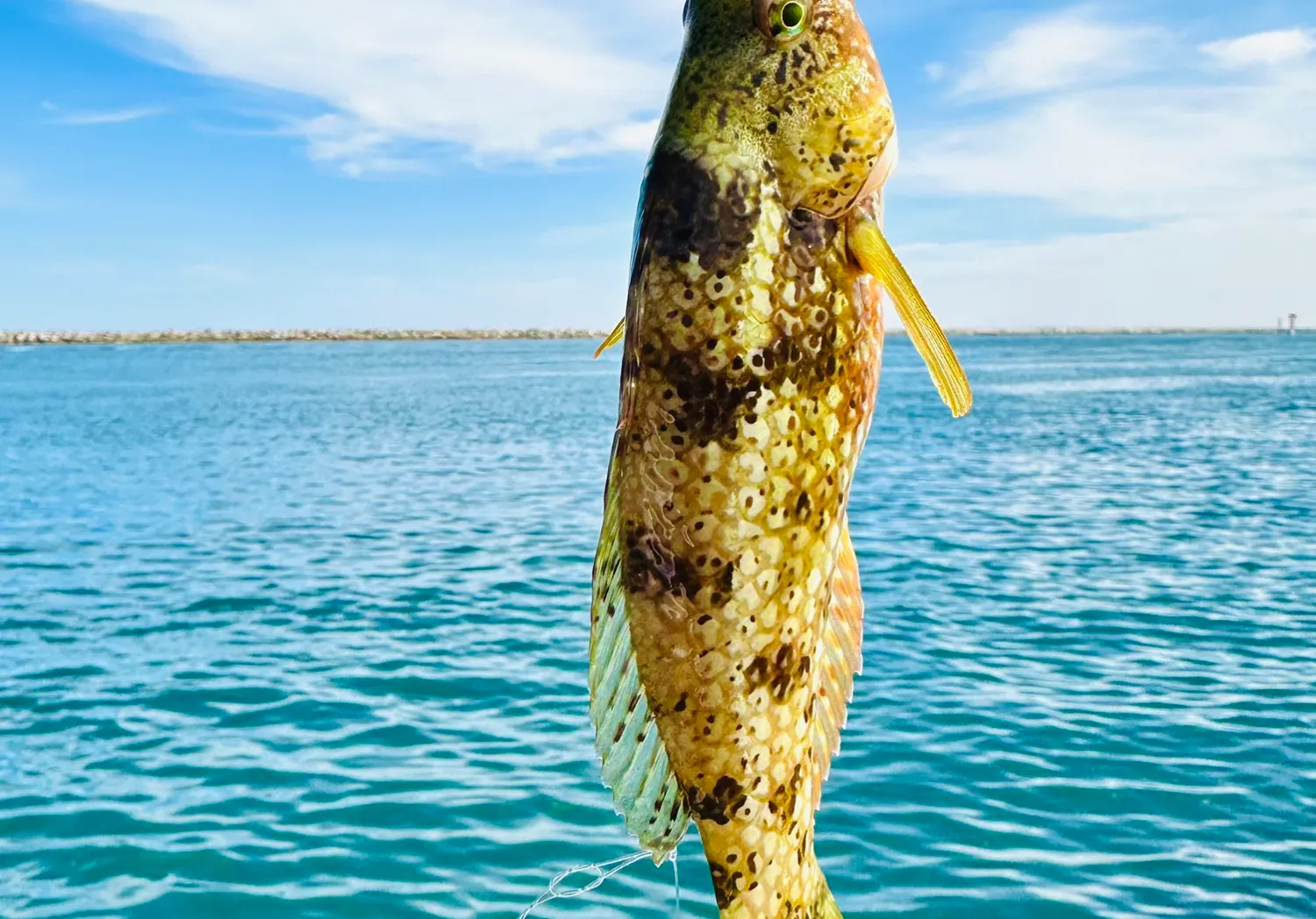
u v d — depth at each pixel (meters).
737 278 1.94
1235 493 25.52
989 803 8.30
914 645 12.71
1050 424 44.69
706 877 7.41
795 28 1.96
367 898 7.17
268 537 20.81
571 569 17.50
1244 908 6.80
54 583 17.05
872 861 7.47
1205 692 10.85
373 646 13.09
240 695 11.30
